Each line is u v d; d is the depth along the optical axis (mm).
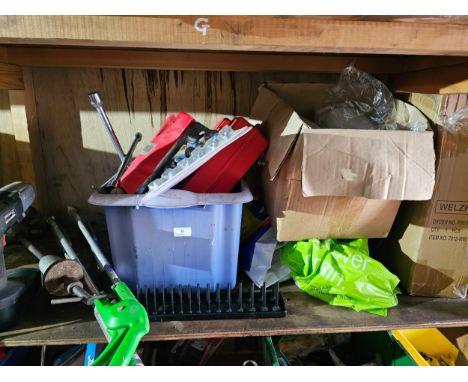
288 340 1049
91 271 846
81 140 1049
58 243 898
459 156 685
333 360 1027
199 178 717
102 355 528
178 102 1037
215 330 685
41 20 489
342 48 536
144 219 680
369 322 716
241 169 730
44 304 751
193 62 937
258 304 739
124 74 998
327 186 617
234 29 512
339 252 754
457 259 758
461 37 535
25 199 729
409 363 833
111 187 739
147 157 730
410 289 794
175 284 755
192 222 690
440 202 717
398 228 840
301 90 929
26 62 893
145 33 506
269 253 808
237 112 1061
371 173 616
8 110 997
